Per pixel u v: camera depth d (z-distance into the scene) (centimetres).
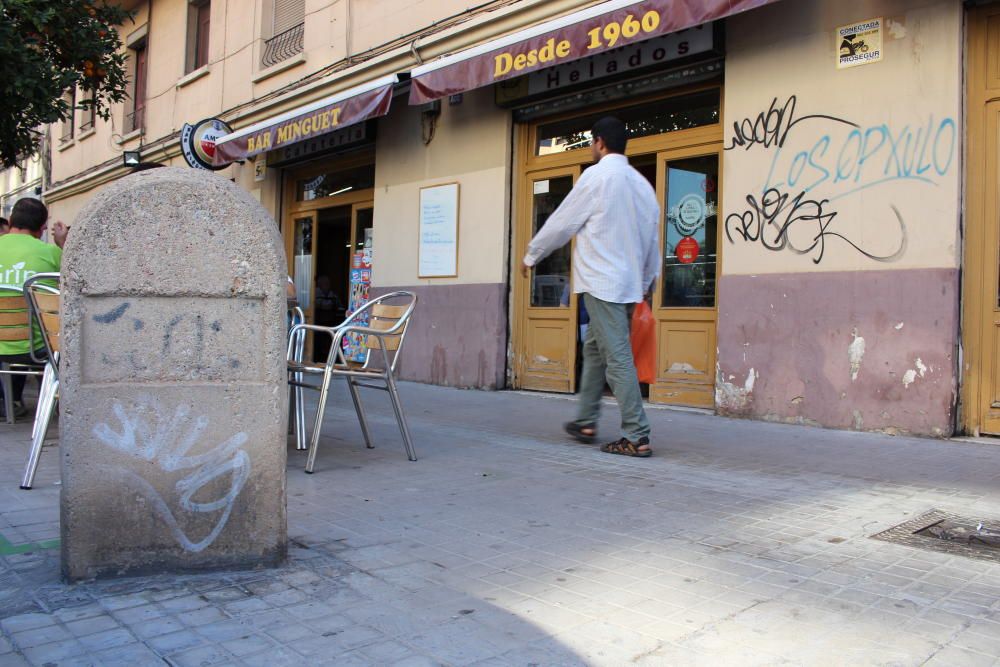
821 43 623
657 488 405
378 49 1055
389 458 481
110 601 243
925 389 562
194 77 1497
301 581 263
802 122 633
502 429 604
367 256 1129
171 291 261
